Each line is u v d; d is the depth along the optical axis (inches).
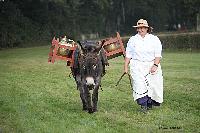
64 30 2422.5
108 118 354.9
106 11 2655.0
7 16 2128.4
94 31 2628.0
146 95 379.2
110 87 542.6
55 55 390.6
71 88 537.3
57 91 510.6
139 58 379.9
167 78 623.2
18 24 2165.4
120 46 396.2
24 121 341.4
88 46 362.0
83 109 392.8
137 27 381.4
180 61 916.0
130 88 531.8
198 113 373.4
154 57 381.4
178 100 441.1
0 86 552.7
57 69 808.9
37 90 516.7
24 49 1784.0
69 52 391.2
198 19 1941.4
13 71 775.7
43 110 388.5
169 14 2704.2
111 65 875.4
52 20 2381.9
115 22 2790.4
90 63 354.6
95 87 374.6
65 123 335.6
